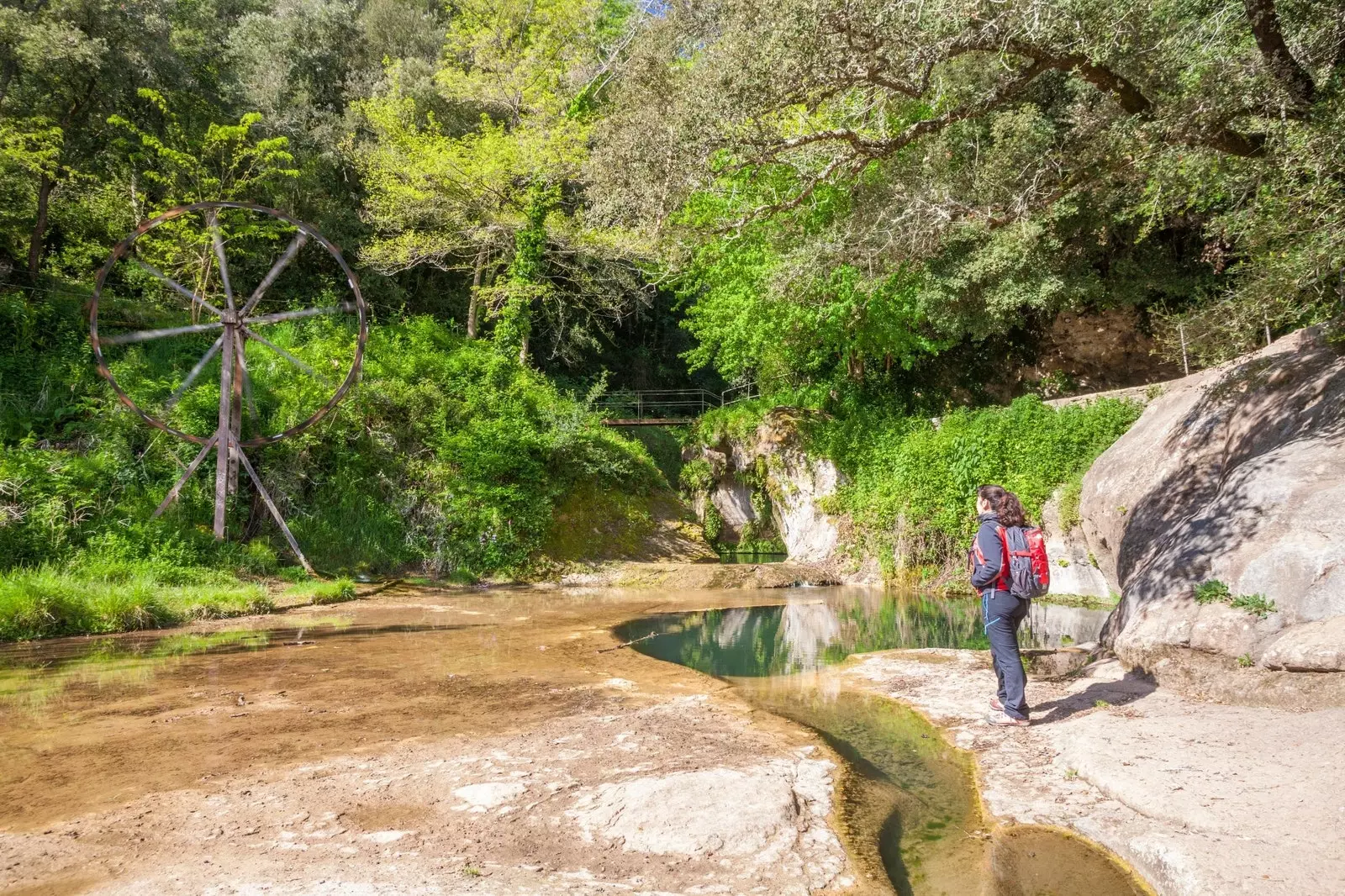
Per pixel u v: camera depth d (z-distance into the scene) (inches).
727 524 877.2
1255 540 227.5
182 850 125.1
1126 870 127.4
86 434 535.8
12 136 684.7
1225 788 143.4
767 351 846.5
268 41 1076.5
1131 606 259.0
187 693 241.6
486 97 881.5
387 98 903.1
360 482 611.5
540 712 220.1
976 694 240.5
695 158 347.9
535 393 774.5
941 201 421.7
